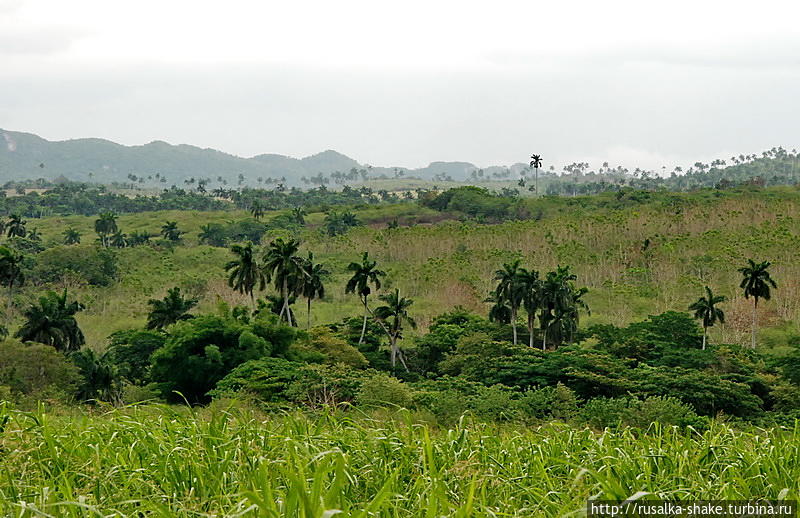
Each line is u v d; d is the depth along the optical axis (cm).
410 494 712
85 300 12281
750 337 10094
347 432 898
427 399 5216
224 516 604
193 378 6894
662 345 8188
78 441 823
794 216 17238
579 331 9381
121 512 666
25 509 605
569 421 4962
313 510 564
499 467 813
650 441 936
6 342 6275
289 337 7488
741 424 4841
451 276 13462
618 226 16762
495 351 7625
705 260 13400
